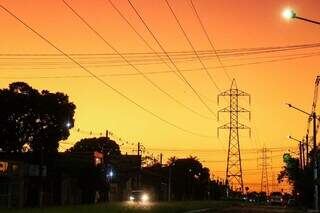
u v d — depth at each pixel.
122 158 125.19
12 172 68.25
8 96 72.62
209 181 158.00
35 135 73.69
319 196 74.62
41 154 71.00
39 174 70.75
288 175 106.06
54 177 78.56
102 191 89.75
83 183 85.69
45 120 74.00
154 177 136.50
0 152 75.25
